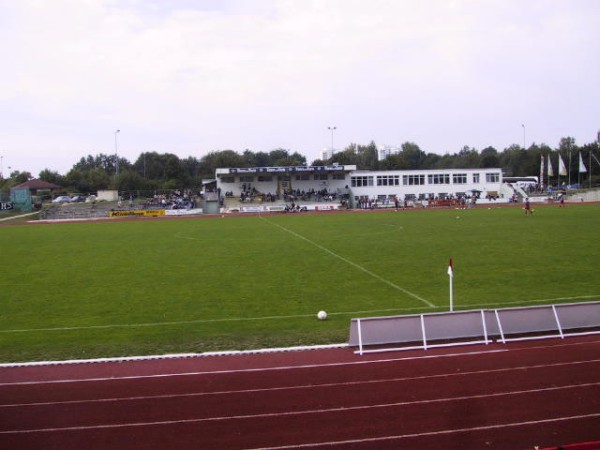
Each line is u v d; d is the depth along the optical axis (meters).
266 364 11.40
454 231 37.94
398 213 62.69
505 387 9.93
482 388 9.91
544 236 33.12
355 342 12.36
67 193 110.12
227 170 83.12
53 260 27.30
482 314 12.80
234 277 21.52
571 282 19.00
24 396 10.00
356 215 60.97
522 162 142.62
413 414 8.95
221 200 82.25
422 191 87.06
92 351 12.48
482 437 8.20
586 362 11.10
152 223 55.09
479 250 27.48
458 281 19.69
